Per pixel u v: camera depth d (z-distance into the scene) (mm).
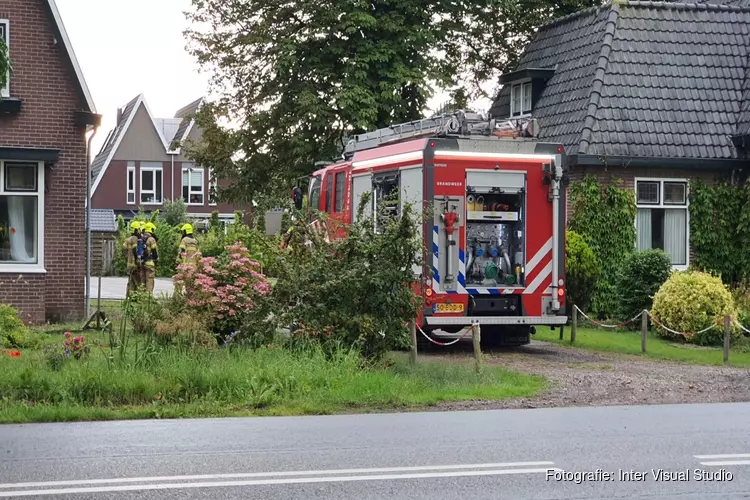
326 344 14859
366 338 15203
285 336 15469
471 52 33031
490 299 17625
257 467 8836
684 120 24812
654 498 7832
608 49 25344
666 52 25766
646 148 24156
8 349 15992
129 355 14023
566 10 33469
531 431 10719
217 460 9156
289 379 13133
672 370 15930
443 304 17297
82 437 10406
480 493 7930
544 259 17875
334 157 28703
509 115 29219
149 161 60938
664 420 11477
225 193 30906
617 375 15234
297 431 10758
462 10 30859
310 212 16031
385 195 17703
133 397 12641
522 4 32594
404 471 8680
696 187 24547
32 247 21625
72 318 21797
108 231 58844
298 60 28703
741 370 16031
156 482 8242
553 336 20719
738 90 25578
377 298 15164
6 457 9297
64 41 21609
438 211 17219
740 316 19781
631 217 24172
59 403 12258
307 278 15117
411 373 14516
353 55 28734
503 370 15172
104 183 60344
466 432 10664
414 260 15438
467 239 17625
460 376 14398
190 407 12203
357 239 15359
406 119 28969
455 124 17891
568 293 20984
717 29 26469
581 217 24016
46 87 21672
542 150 17859
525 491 8008
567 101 25969
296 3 29266
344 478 8406
